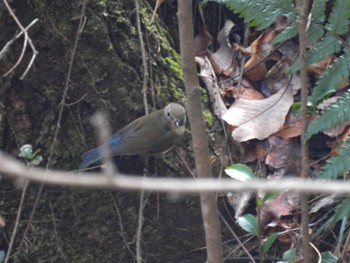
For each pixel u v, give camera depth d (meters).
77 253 7.35
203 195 5.26
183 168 7.52
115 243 7.36
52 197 7.27
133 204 7.33
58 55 7.12
